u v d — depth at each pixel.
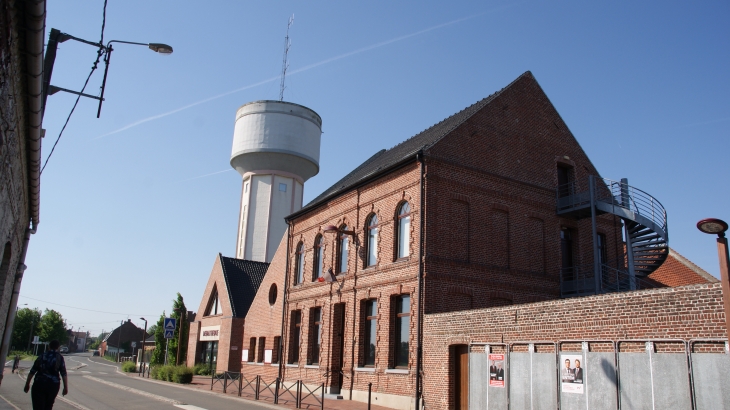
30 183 13.22
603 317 12.80
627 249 20.58
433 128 27.27
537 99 23.92
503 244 21.03
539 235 22.08
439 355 17.61
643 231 20.92
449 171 20.41
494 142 21.92
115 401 19.27
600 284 20.23
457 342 16.91
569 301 13.63
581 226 23.20
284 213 47.69
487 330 15.88
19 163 10.79
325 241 26.39
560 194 23.34
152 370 35.62
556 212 22.73
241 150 47.94
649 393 11.62
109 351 125.38
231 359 35.47
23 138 10.44
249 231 47.25
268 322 31.42
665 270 28.05
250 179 48.53
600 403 12.52
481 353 15.98
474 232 20.42
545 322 14.16
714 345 10.72
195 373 37.72
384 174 22.27
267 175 48.03
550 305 14.09
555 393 13.59
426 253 19.22
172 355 45.59
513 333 15.05
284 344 28.61
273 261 32.25
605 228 23.89
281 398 21.91
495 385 15.31
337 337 24.28
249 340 33.84
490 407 15.35
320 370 24.55
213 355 38.94
